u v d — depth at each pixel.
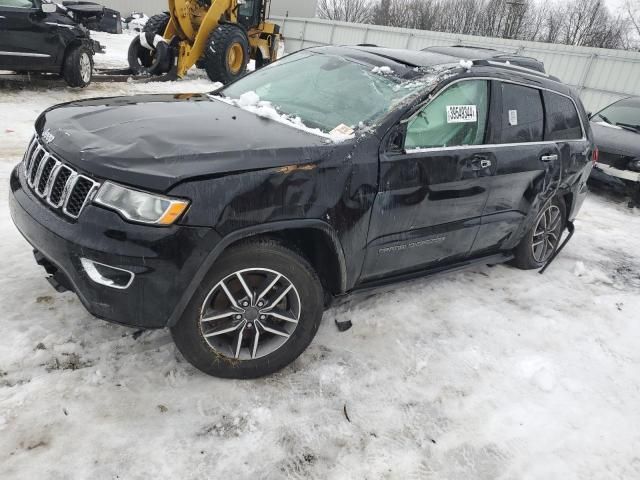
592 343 3.45
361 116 2.86
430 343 3.16
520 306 3.80
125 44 19.17
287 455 2.22
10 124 6.69
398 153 2.77
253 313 2.49
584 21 37.38
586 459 2.45
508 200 3.62
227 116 2.90
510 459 2.39
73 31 8.67
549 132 3.95
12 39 7.76
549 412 2.72
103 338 2.70
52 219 2.21
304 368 2.76
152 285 2.12
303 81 3.38
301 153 2.42
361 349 2.99
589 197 7.43
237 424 2.32
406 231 2.98
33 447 2.04
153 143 2.32
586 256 5.04
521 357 3.16
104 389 2.38
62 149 2.32
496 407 2.70
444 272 3.53
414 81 3.03
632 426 2.71
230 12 11.77
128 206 2.07
